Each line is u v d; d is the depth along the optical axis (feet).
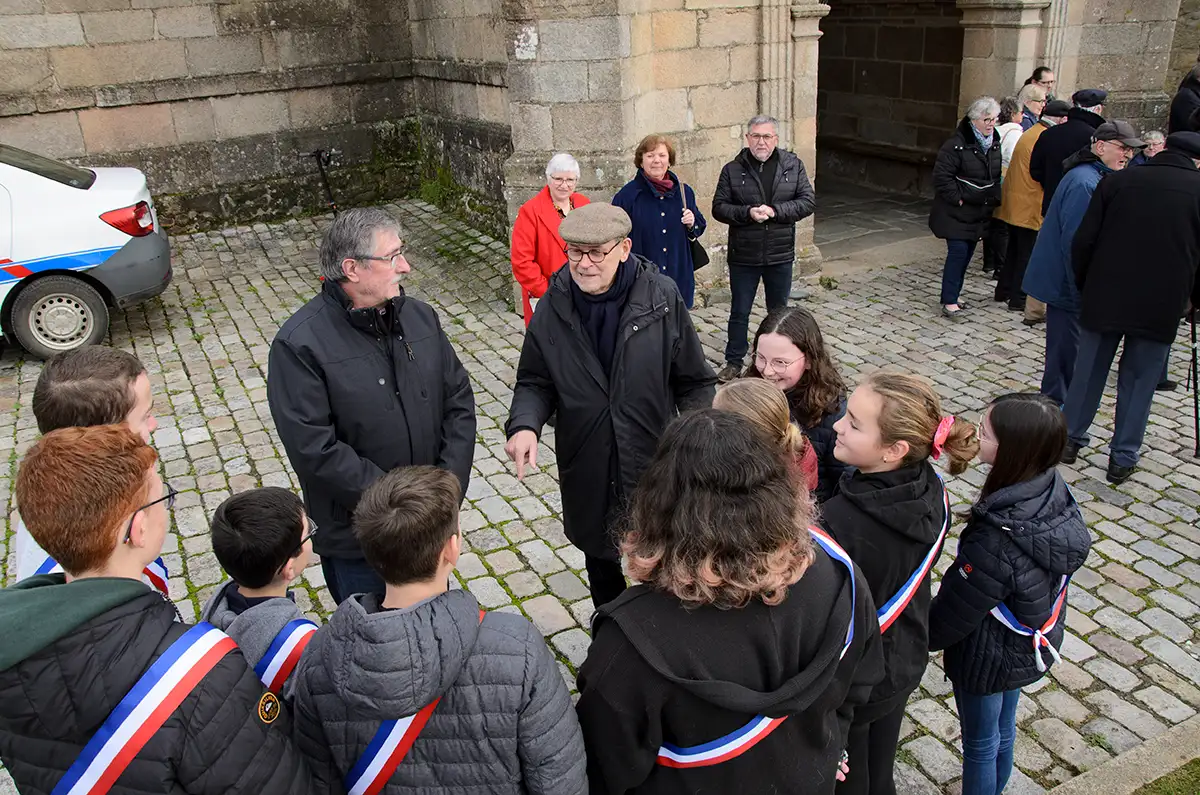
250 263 29.30
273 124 33.40
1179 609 12.42
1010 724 8.85
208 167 32.58
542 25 20.80
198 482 16.24
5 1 27.89
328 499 8.94
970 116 22.02
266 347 22.38
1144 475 15.83
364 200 35.94
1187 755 9.60
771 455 5.30
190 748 4.81
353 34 33.88
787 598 5.30
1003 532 7.68
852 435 6.89
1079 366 15.78
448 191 33.86
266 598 7.23
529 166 21.89
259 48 32.30
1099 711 10.73
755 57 24.23
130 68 30.30
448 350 9.68
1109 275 14.73
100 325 21.83
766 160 19.10
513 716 5.36
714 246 25.34
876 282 26.81
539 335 9.90
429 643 5.10
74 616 4.72
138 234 21.93
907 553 6.82
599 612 5.40
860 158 40.73
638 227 17.94
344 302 8.77
